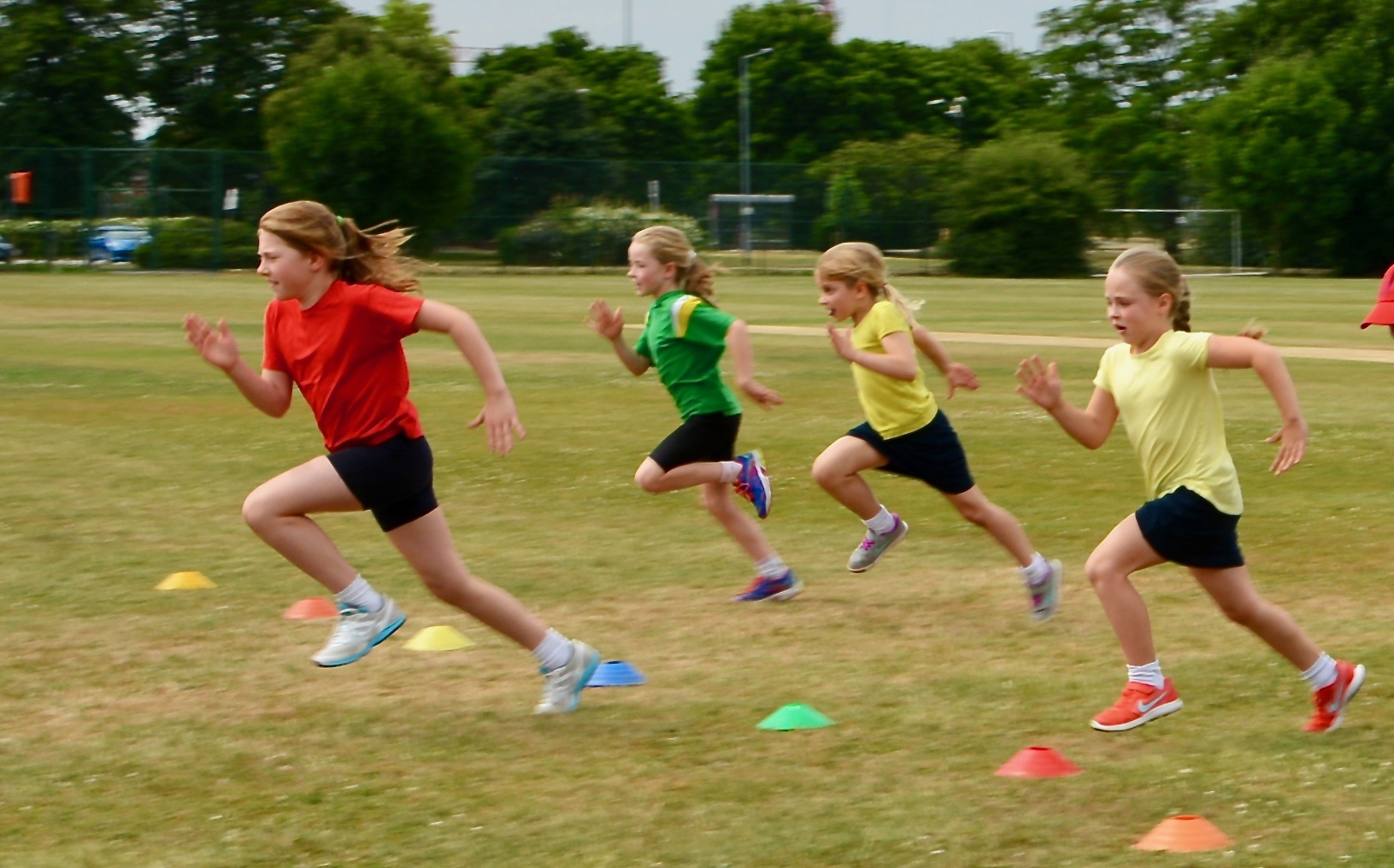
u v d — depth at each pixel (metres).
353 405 6.37
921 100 108.75
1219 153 70.75
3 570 9.46
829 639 7.90
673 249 8.75
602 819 5.34
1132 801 5.48
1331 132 67.75
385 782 5.78
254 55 86.56
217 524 10.98
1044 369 6.43
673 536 10.60
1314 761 5.90
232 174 64.56
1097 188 67.38
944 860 4.93
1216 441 6.22
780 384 20.33
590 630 8.10
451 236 68.19
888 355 8.27
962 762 5.93
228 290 45.69
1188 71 92.94
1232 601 6.29
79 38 79.56
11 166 61.56
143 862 5.00
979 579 9.28
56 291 44.88
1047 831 5.18
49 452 14.27
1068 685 6.99
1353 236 68.38
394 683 7.15
